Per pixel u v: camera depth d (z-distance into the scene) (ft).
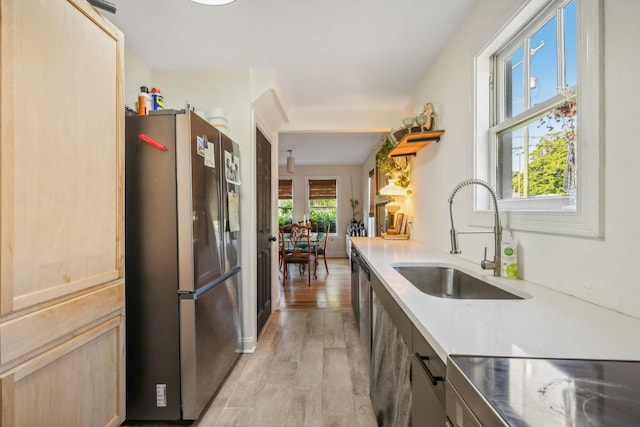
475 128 5.65
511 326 2.65
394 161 11.26
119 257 3.93
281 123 11.61
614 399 1.60
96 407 3.55
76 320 3.24
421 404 2.85
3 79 2.47
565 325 2.67
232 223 7.27
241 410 5.72
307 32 6.69
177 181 5.23
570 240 3.49
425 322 2.76
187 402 5.25
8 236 2.52
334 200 25.98
